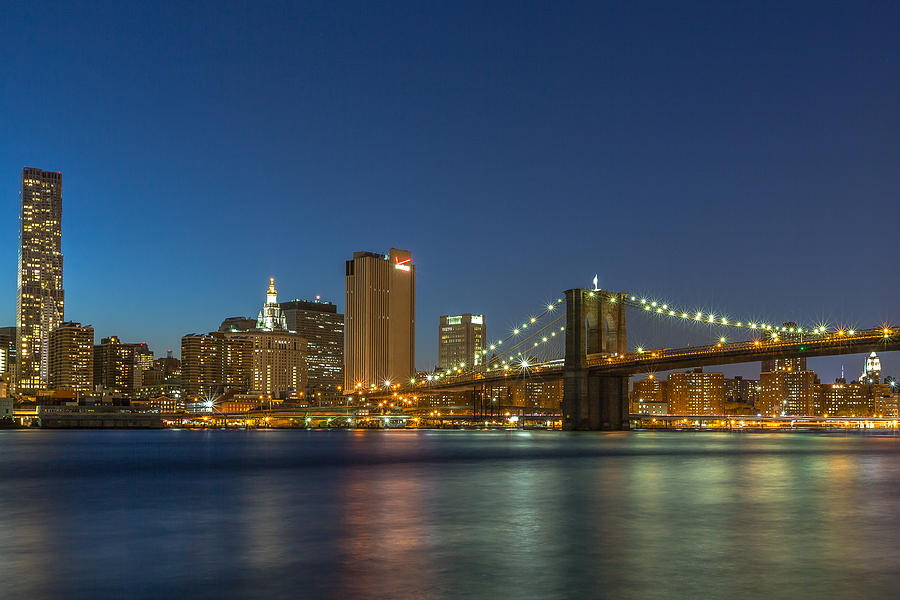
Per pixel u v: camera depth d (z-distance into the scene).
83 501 51.34
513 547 31.78
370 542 33.22
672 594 23.86
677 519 40.12
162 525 39.03
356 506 46.91
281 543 33.12
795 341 170.38
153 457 112.31
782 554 30.05
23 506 48.41
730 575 26.36
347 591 24.44
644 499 50.09
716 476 70.31
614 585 24.98
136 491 58.59
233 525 38.81
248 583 25.56
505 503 48.06
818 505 46.09
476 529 36.81
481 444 155.12
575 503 47.88
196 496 54.12
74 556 30.44
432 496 52.84
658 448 136.12
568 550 31.06
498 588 24.67
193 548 32.06
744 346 179.38
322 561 29.00
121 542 33.72
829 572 26.77
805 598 23.36
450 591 24.36
